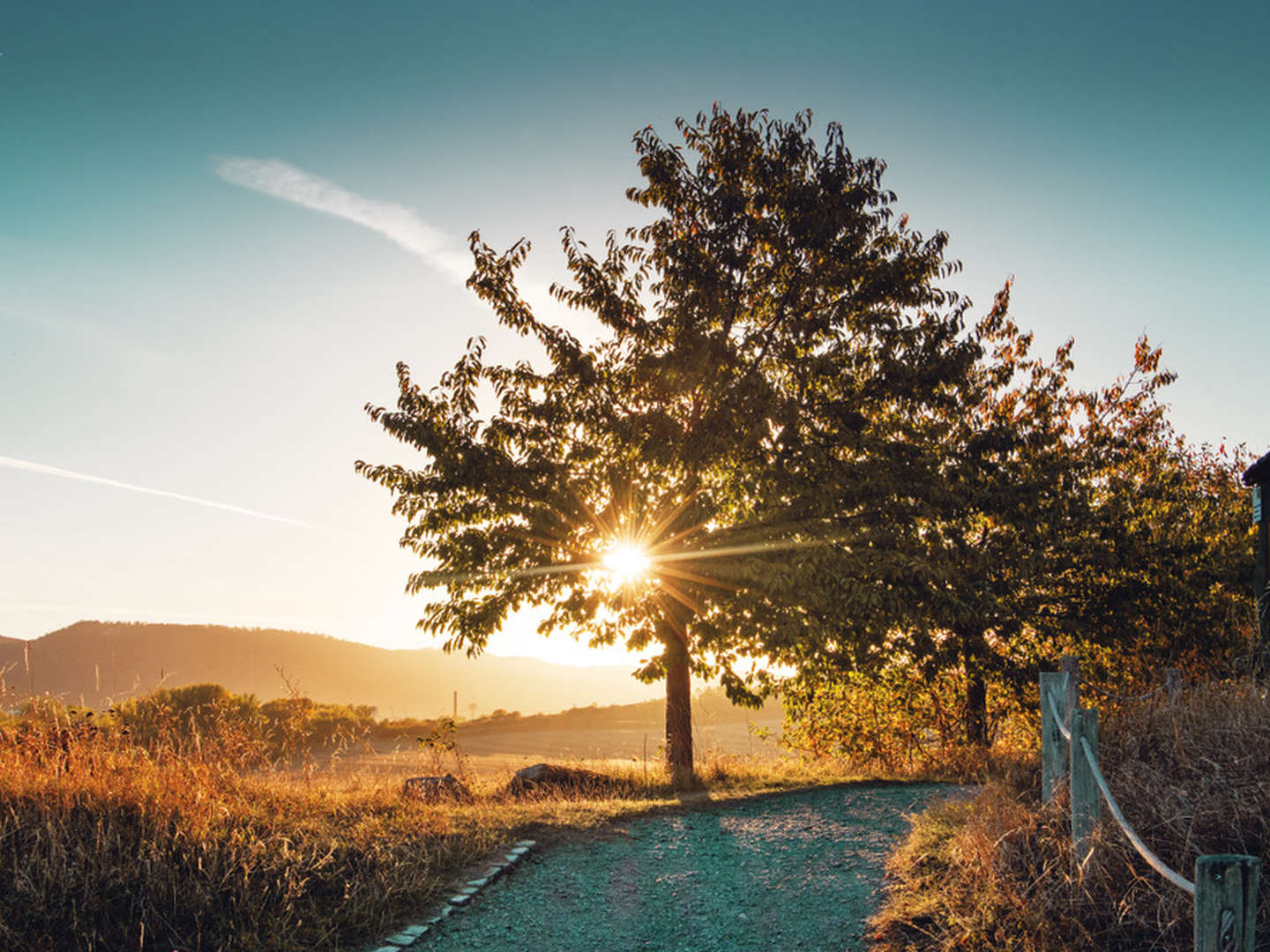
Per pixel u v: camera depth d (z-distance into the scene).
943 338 14.03
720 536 12.62
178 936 5.43
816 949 5.59
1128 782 5.38
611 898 6.84
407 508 13.52
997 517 14.90
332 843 6.98
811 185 13.89
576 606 12.98
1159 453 17.00
